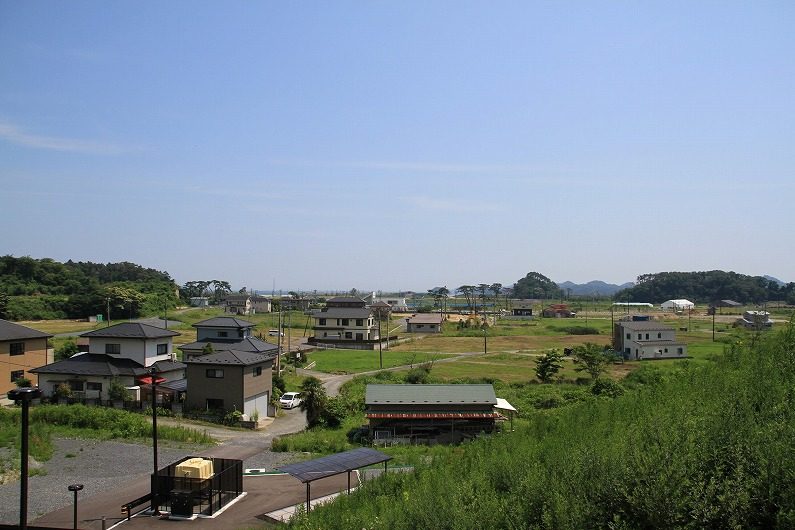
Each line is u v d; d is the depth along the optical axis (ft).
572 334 312.71
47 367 129.49
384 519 41.42
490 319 404.36
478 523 34.58
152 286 427.74
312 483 72.13
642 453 33.42
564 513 31.96
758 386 43.78
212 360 123.44
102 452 87.51
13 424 98.22
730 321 370.32
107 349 135.64
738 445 32.83
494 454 48.21
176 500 60.44
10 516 59.98
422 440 101.30
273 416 130.00
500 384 155.33
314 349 244.63
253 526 57.06
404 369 190.08
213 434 106.11
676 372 63.26
